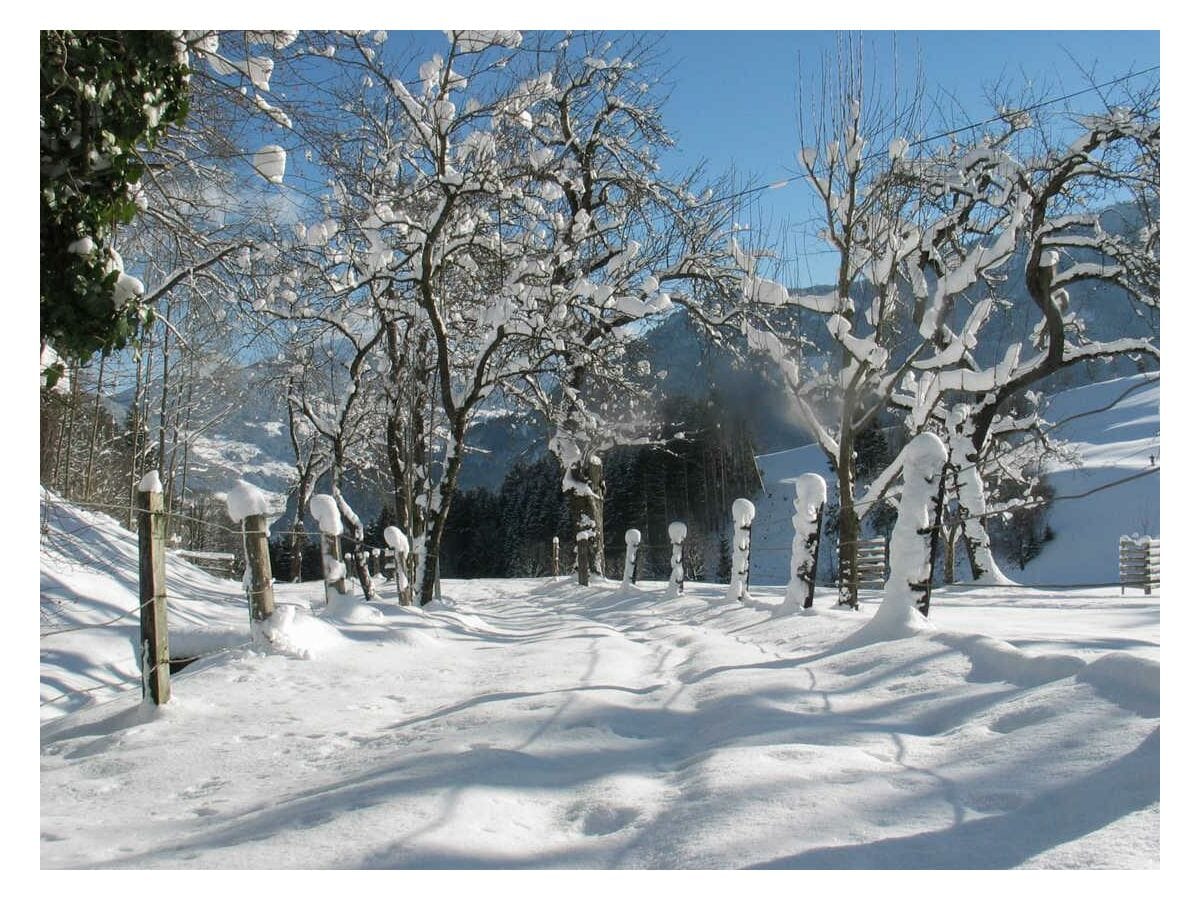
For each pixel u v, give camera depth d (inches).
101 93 205.2
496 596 890.1
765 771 148.1
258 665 289.6
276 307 546.3
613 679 269.9
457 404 741.9
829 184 487.8
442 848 122.6
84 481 828.6
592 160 855.7
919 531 278.4
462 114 500.4
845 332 455.5
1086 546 1643.7
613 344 663.1
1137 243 676.1
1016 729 161.5
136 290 219.8
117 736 215.8
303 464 1015.0
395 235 569.3
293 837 129.8
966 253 653.9
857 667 240.4
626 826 134.9
